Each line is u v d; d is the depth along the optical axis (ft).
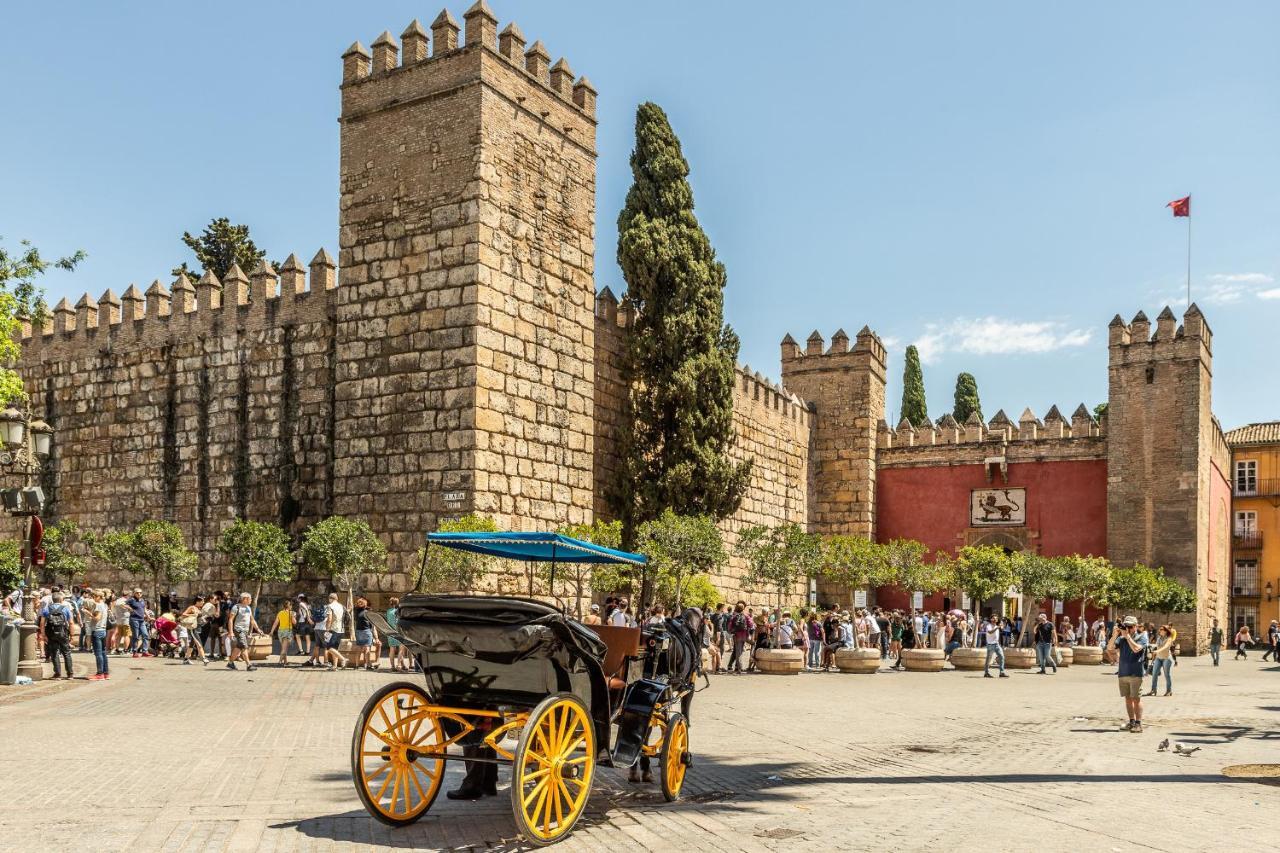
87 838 33.06
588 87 133.39
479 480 112.37
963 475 201.16
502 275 117.70
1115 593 166.71
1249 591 237.25
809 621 131.44
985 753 56.13
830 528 203.62
